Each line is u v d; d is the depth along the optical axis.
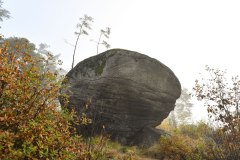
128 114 15.08
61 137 5.04
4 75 4.67
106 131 14.44
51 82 5.46
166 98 16.03
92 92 14.23
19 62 5.05
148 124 16.23
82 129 8.89
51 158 4.97
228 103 9.17
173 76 16.59
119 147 13.04
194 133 16.95
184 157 11.89
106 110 14.27
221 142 9.72
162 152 12.88
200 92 9.52
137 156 11.94
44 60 5.63
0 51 4.77
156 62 15.75
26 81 4.99
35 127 4.61
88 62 15.13
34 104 5.06
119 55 14.71
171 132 17.36
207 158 10.39
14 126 4.66
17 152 4.27
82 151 5.71
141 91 14.89
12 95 4.86
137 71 14.77
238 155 9.00
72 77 15.01
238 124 8.88
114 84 14.33
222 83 9.44
